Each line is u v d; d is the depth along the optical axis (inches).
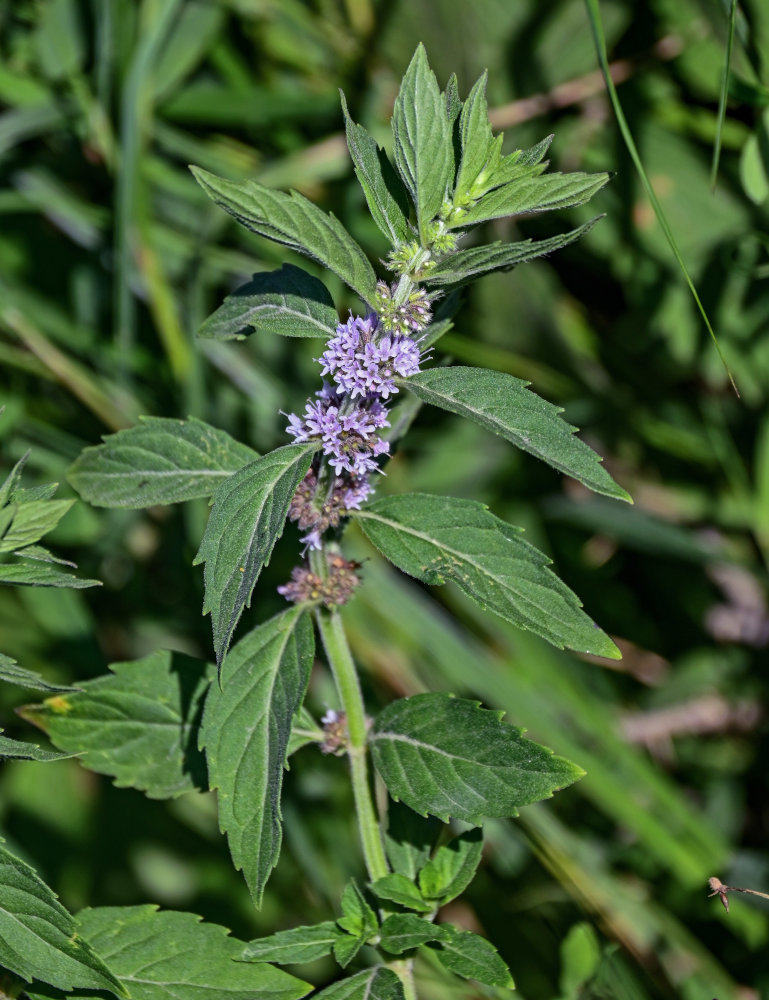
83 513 34.7
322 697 33.2
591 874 32.4
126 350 33.8
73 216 35.5
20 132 34.7
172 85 35.6
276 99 35.4
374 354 26.0
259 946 26.9
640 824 32.7
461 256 25.8
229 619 25.3
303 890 32.9
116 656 34.7
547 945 31.9
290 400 34.8
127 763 28.0
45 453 34.4
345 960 26.6
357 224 35.5
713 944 32.6
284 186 35.3
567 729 33.6
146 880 33.1
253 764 26.6
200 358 33.7
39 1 35.2
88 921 27.3
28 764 33.4
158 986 27.0
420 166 25.7
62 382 34.5
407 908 27.4
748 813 35.0
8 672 26.2
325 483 26.7
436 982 30.3
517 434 25.6
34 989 27.0
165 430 27.5
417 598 33.4
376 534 26.5
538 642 34.2
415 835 28.0
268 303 26.6
